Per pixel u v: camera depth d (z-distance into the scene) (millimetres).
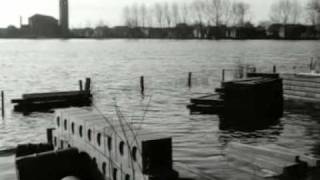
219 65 67500
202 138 19281
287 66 59969
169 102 31734
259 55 88625
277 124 22312
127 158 10578
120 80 49219
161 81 47125
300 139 18953
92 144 12219
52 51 119812
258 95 23859
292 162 13367
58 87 43969
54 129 15883
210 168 13883
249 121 23203
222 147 17297
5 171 13719
